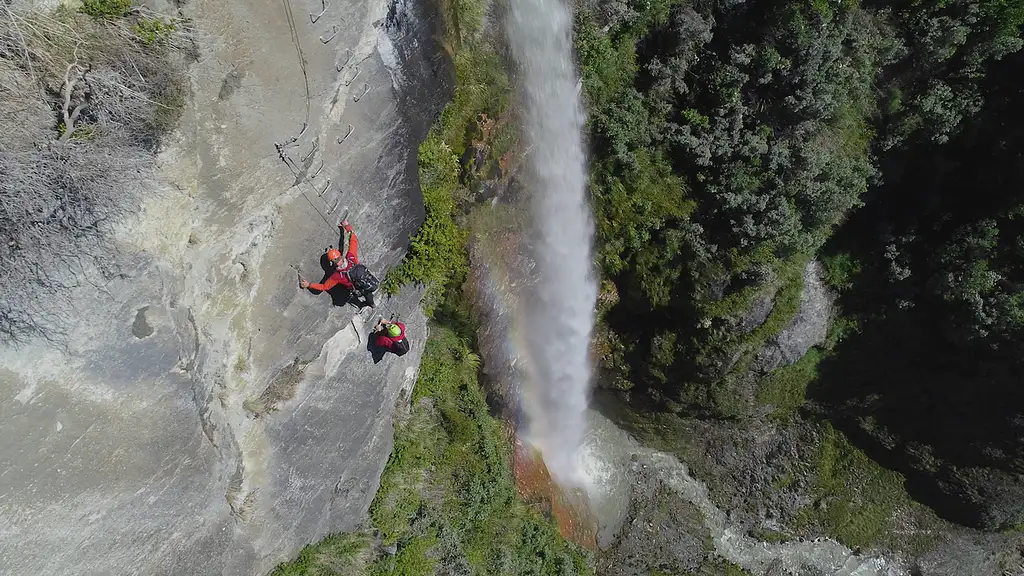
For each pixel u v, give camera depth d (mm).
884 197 16656
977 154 15406
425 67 11094
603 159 14906
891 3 14133
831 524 20297
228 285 9281
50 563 7590
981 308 15570
